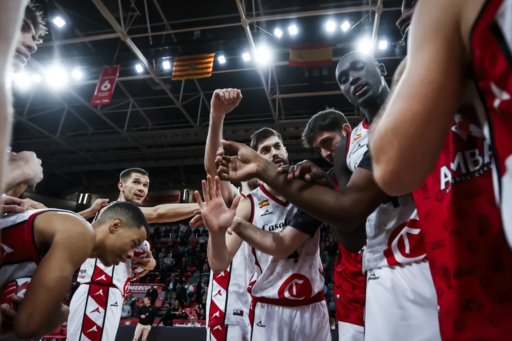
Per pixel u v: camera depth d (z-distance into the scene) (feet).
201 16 34.78
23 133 55.67
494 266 2.17
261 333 7.00
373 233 4.51
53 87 41.91
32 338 4.12
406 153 1.94
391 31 32.71
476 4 1.76
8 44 1.65
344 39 34.91
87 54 37.22
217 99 6.69
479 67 1.82
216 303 10.22
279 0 32.14
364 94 5.10
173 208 11.34
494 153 1.82
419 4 2.12
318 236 7.46
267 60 35.60
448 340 2.44
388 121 2.01
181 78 33.53
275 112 48.65
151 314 26.32
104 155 60.18
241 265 9.91
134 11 33.91
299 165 3.61
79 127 54.80
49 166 63.57
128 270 12.41
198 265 53.06
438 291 2.69
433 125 1.89
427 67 1.90
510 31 1.62
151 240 62.59
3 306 4.29
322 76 40.83
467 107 2.25
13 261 4.53
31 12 5.09
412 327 3.88
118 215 6.72
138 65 37.88
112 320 11.31
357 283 8.36
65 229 4.59
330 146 8.15
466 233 2.34
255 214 7.80
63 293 4.32
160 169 67.51
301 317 7.00
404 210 4.25
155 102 47.91
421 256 4.01
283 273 7.13
